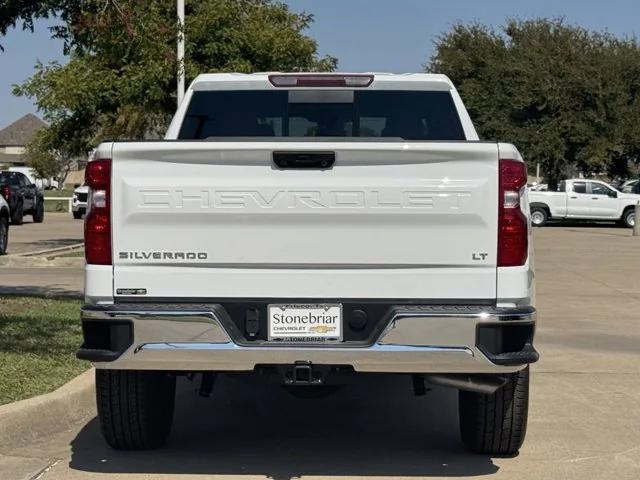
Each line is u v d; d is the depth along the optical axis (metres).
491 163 5.01
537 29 46.31
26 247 22.23
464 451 6.25
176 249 5.08
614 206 37.28
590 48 44.66
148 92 17.62
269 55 19.16
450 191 5.00
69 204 46.78
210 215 5.05
